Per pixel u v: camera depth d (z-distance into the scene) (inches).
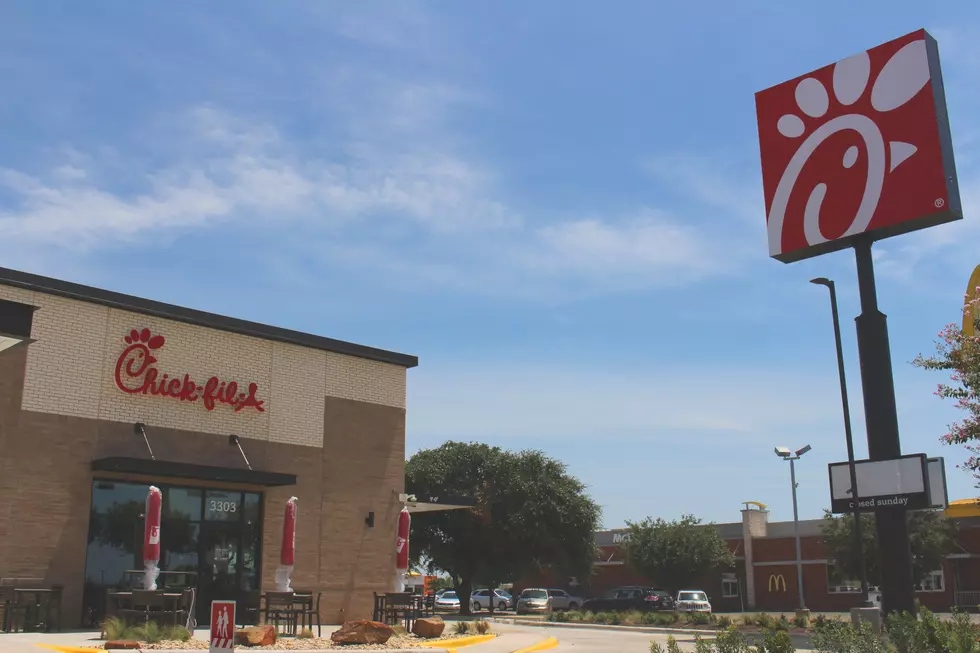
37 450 773.9
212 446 896.9
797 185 823.7
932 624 498.3
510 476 1878.7
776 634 458.3
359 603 987.9
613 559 2667.3
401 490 1060.5
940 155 737.6
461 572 1884.8
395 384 1086.4
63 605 762.8
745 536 2377.0
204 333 912.9
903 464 706.8
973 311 681.0
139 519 830.5
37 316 795.4
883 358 741.3
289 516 889.5
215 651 357.1
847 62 813.2
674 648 476.1
